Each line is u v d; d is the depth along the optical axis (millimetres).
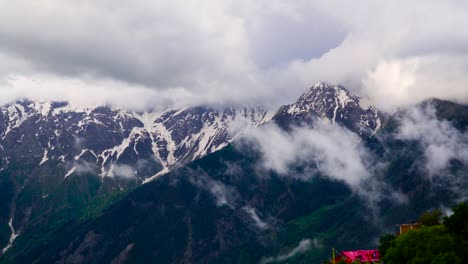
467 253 143375
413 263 138250
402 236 149375
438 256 135625
